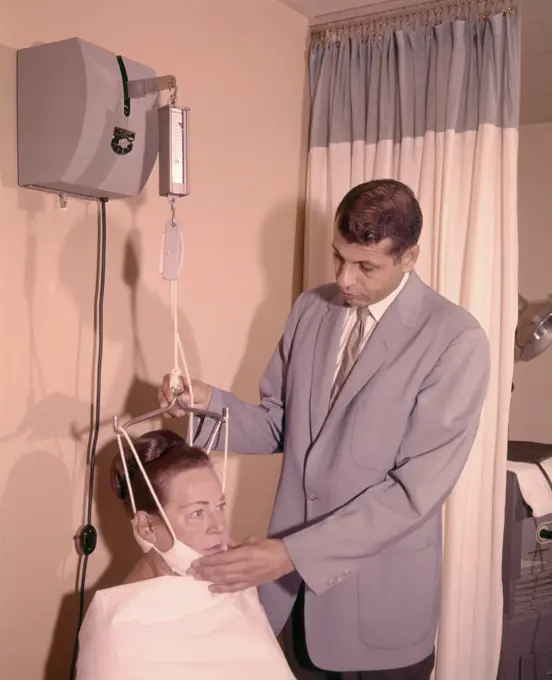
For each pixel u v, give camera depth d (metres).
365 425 1.32
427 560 1.36
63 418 1.38
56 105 1.21
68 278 1.38
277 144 1.97
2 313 1.26
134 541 1.55
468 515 1.83
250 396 1.93
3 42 1.23
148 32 1.52
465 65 1.82
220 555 1.11
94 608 1.08
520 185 3.07
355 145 1.97
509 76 1.77
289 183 2.04
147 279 1.57
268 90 1.92
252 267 1.90
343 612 1.34
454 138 1.81
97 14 1.40
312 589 1.20
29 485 1.32
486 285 1.81
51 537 1.37
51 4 1.31
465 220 1.82
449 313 1.34
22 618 1.33
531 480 2.07
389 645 1.34
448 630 1.81
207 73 1.70
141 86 1.25
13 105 1.25
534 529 2.06
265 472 2.02
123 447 1.25
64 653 1.41
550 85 2.57
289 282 2.06
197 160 1.69
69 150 1.20
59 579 1.39
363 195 1.25
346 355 1.42
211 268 1.76
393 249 1.25
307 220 2.04
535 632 2.08
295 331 1.54
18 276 1.28
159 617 1.07
